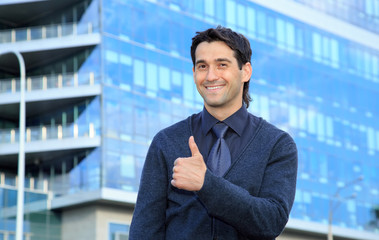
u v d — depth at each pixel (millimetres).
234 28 39281
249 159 2713
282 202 2629
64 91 34906
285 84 40688
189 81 37438
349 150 42500
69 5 36562
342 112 43031
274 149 2746
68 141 34375
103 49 34844
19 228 26016
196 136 2832
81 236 33906
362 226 41344
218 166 2693
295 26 42125
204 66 2768
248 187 2664
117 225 34000
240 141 2773
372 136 44281
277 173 2713
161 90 36156
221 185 2449
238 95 2803
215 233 2635
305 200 39000
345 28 44875
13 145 35531
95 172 33594
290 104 40594
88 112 34594
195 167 2439
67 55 36125
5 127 37938
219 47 2738
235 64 2754
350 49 44781
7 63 37531
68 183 34469
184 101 36938
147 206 2803
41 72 37156
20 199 26250
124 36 35531
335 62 43688
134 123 34844
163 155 2820
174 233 2717
